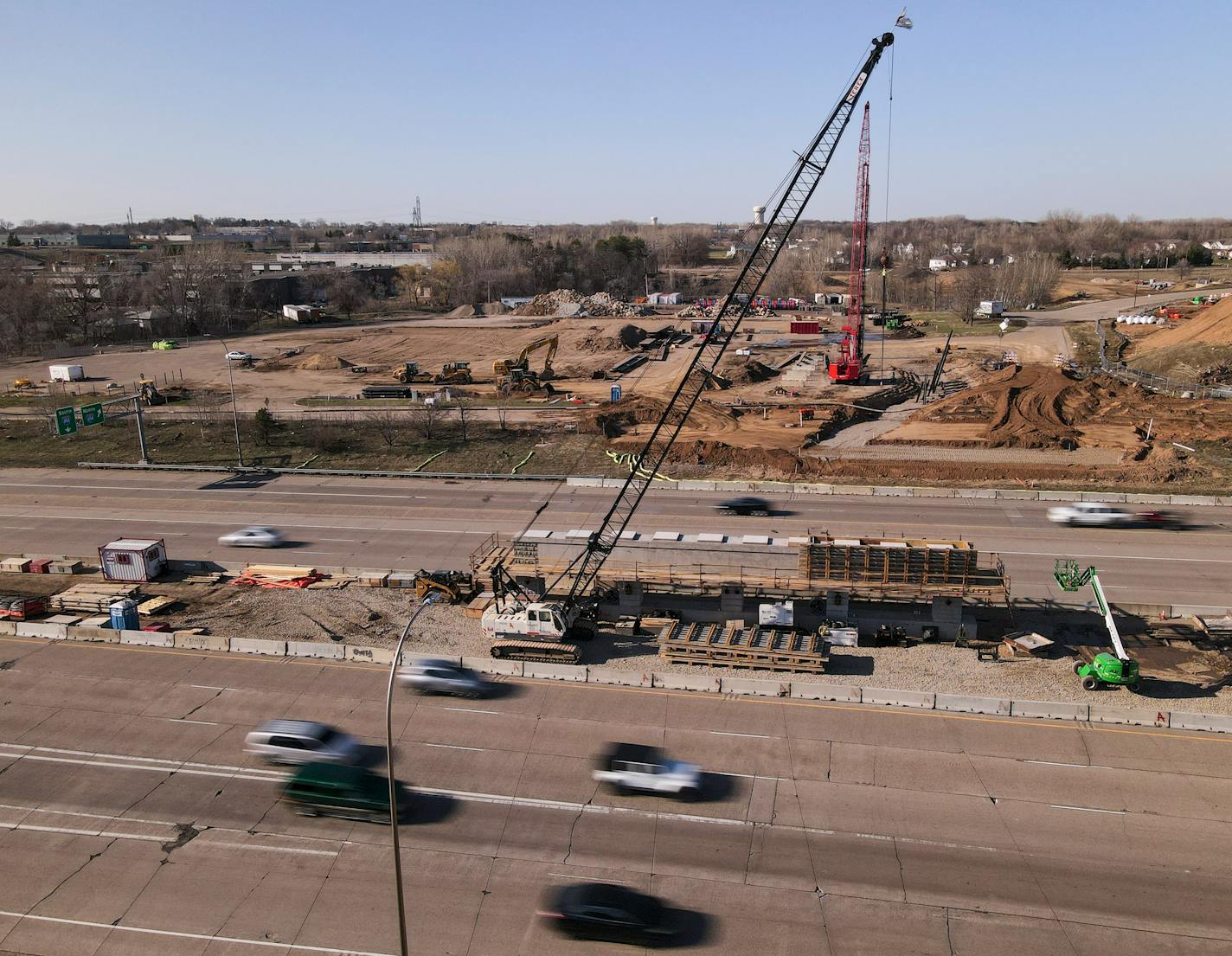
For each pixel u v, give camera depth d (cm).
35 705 4228
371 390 11819
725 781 3559
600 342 15262
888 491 7500
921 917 2828
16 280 18700
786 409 10469
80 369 13112
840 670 4544
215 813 3403
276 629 5125
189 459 9112
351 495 7831
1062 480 7712
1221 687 4334
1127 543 6238
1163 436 8875
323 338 17188
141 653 4809
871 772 3622
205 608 5462
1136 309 18538
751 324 18150
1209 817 3316
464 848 3175
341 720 4062
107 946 2748
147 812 3419
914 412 10412
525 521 6975
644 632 5106
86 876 3062
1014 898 2912
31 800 3494
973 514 6919
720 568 5275
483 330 17850
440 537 6675
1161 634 4931
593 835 3238
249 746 3859
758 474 8188
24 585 5928
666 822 3316
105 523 7194
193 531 6950
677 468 8394
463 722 4034
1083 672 4353
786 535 6394
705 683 4347
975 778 3572
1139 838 3200
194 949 2733
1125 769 3619
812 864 3078
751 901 2903
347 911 2877
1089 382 10631
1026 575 5700
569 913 2820
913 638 4934
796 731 3934
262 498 7781
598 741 3859
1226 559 5919
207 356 15362
